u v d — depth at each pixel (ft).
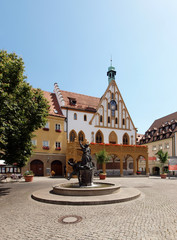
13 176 92.07
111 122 152.76
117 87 160.35
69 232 23.54
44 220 28.50
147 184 77.77
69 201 37.81
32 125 58.13
